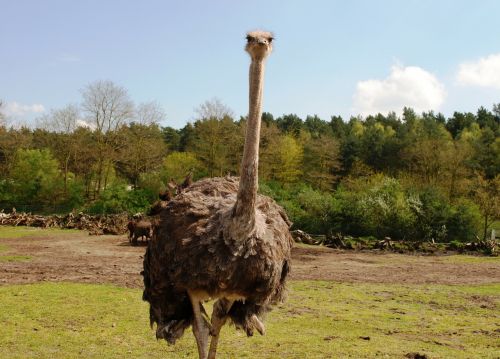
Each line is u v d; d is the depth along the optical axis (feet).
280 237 16.67
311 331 26.43
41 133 177.78
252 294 15.84
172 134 237.66
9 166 164.55
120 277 43.86
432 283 47.06
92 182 171.73
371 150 196.75
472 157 168.66
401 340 25.13
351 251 80.94
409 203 103.81
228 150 156.87
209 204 16.69
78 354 21.29
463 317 31.55
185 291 16.51
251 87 15.76
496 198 106.63
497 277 52.29
